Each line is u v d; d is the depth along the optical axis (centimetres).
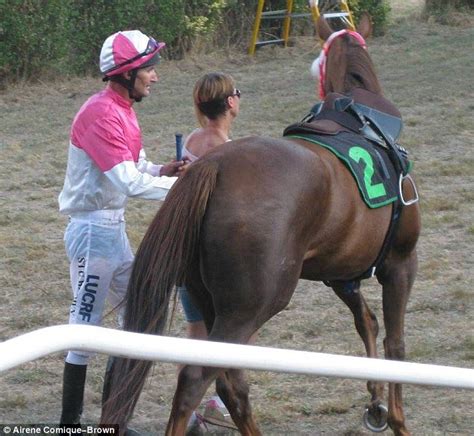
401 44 3147
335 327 1057
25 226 1457
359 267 719
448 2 3638
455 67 2716
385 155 739
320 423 830
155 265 602
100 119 707
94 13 2656
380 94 805
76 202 731
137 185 705
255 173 622
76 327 332
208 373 597
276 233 612
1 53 2458
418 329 1047
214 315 659
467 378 463
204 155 640
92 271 732
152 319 600
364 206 692
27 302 1137
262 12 3045
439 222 1448
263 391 891
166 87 2566
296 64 2891
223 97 783
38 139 2025
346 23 1302
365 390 901
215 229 607
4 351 306
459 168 1733
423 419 833
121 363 577
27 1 2486
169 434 590
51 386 901
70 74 2636
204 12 2947
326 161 674
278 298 626
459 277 1210
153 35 2780
